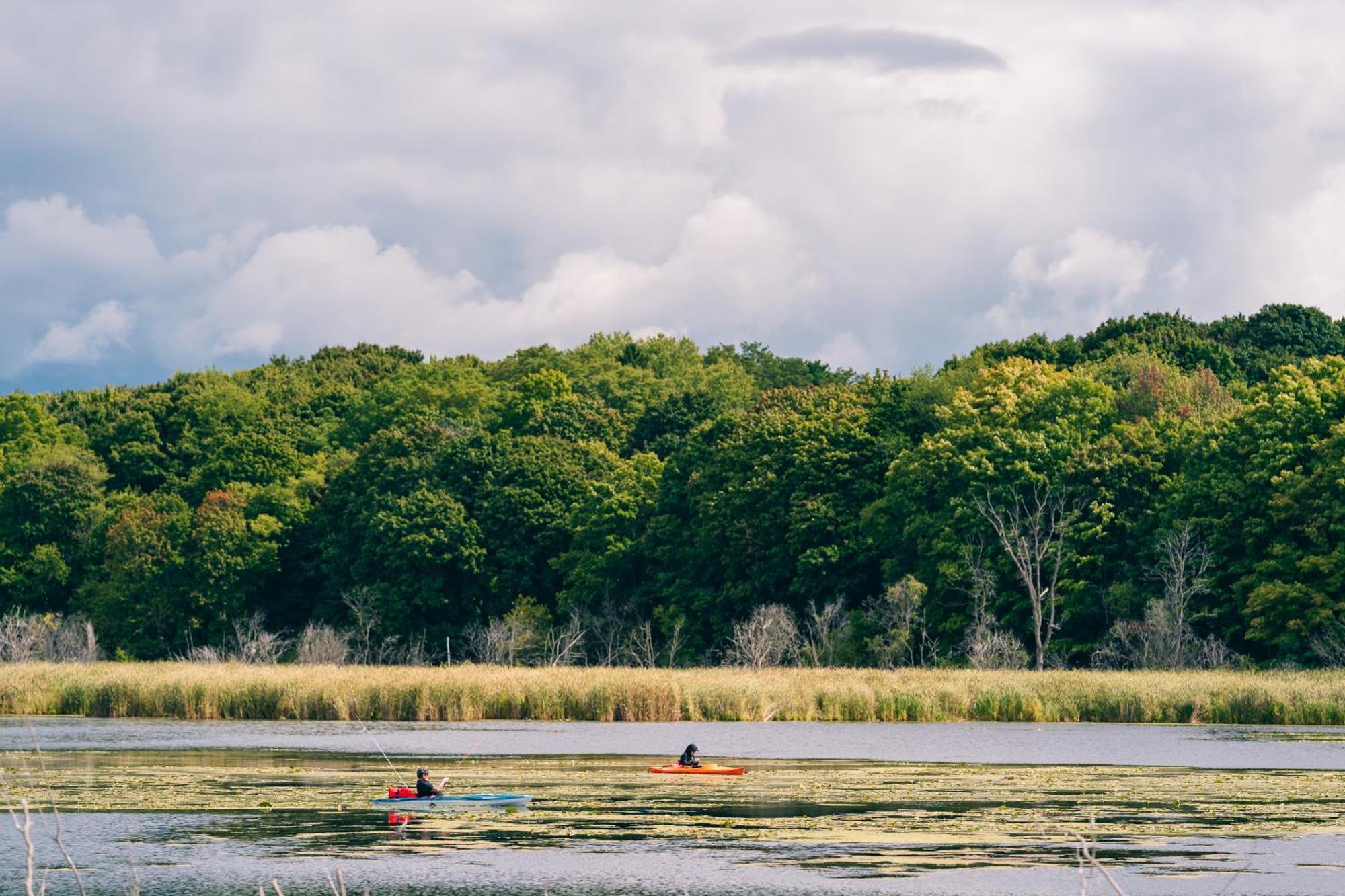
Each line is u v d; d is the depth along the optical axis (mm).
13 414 182250
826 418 129500
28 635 135500
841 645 113875
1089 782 51188
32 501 160625
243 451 174750
